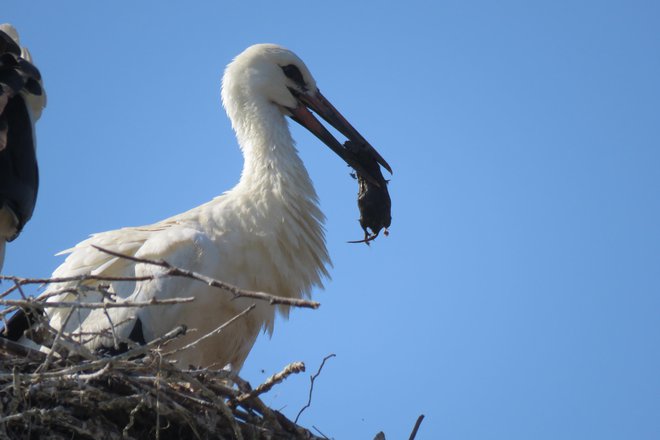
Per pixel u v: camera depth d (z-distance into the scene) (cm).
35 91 1079
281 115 1406
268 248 1246
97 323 1173
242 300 1215
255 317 1237
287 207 1288
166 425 985
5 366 943
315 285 1314
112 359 907
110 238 1236
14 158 1063
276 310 1280
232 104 1401
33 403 934
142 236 1232
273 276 1252
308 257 1297
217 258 1212
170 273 886
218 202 1288
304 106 1431
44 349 1097
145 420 977
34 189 1081
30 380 909
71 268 1208
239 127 1389
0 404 903
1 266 1090
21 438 926
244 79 1403
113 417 962
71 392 926
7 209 1062
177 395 965
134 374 958
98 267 1204
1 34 1096
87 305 903
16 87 1055
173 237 1209
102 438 948
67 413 926
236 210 1261
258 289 1241
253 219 1255
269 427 998
